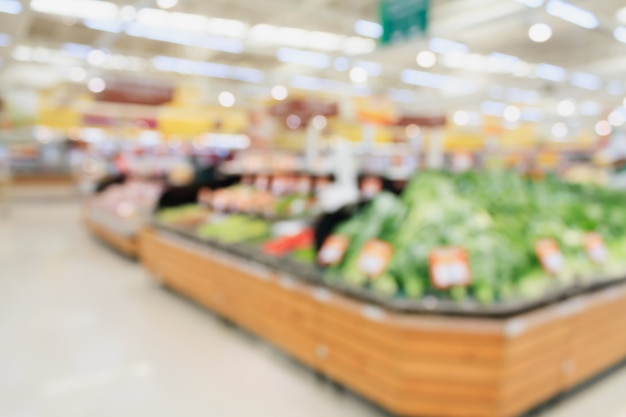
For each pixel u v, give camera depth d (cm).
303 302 331
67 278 612
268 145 1216
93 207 895
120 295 538
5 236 924
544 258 289
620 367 354
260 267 381
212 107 1442
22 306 495
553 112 1873
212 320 456
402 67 1310
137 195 840
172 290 561
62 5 803
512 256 283
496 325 250
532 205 353
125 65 1304
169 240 536
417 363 260
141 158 1540
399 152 1719
